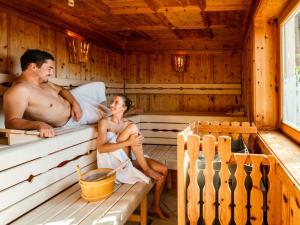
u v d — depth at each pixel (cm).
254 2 287
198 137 204
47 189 214
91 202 212
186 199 225
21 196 187
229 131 302
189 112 494
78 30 395
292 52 257
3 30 271
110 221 181
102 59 473
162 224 271
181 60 504
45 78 255
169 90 530
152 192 358
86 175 236
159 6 322
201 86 516
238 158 195
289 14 242
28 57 243
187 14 354
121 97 286
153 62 539
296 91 242
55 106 264
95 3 314
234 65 502
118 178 255
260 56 301
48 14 331
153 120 433
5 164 173
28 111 243
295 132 235
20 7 289
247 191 199
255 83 304
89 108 330
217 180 206
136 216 258
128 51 548
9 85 276
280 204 188
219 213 203
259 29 299
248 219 201
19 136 195
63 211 196
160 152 382
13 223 178
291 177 147
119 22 395
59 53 359
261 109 303
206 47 512
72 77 388
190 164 207
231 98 508
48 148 213
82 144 262
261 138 255
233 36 486
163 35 483
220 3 311
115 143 265
